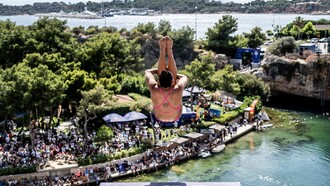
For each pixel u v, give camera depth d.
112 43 96.81
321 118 94.25
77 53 86.19
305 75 105.38
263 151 71.75
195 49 134.38
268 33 185.75
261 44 143.75
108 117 69.00
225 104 89.25
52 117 73.25
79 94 70.31
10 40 85.69
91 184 57.72
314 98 106.44
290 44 118.00
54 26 93.56
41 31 90.69
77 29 141.88
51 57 78.88
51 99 60.00
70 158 59.41
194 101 92.19
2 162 55.97
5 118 66.75
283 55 117.44
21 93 57.69
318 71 103.94
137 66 105.12
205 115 82.06
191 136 71.88
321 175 61.97
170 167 64.25
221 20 137.38
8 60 84.75
